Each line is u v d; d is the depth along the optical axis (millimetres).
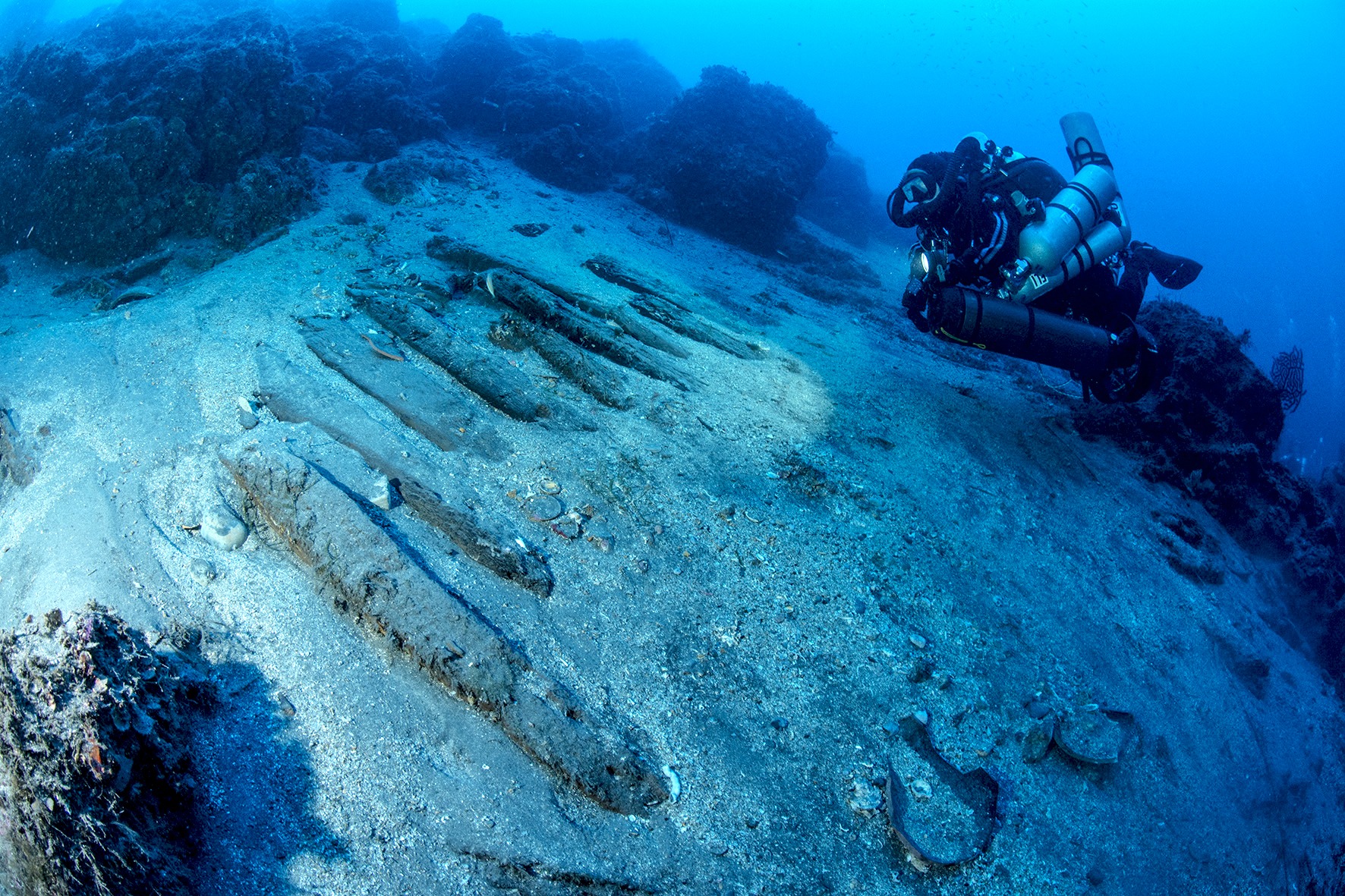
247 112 8117
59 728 2355
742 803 3178
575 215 10062
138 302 6215
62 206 7324
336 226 7688
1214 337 7461
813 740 3504
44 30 18750
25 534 3729
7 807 2357
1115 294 5809
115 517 3707
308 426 4254
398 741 2980
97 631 2615
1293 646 5691
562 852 2809
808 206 17344
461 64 14281
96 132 7492
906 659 3973
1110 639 4590
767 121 13930
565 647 3535
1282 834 4035
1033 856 3322
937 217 5508
